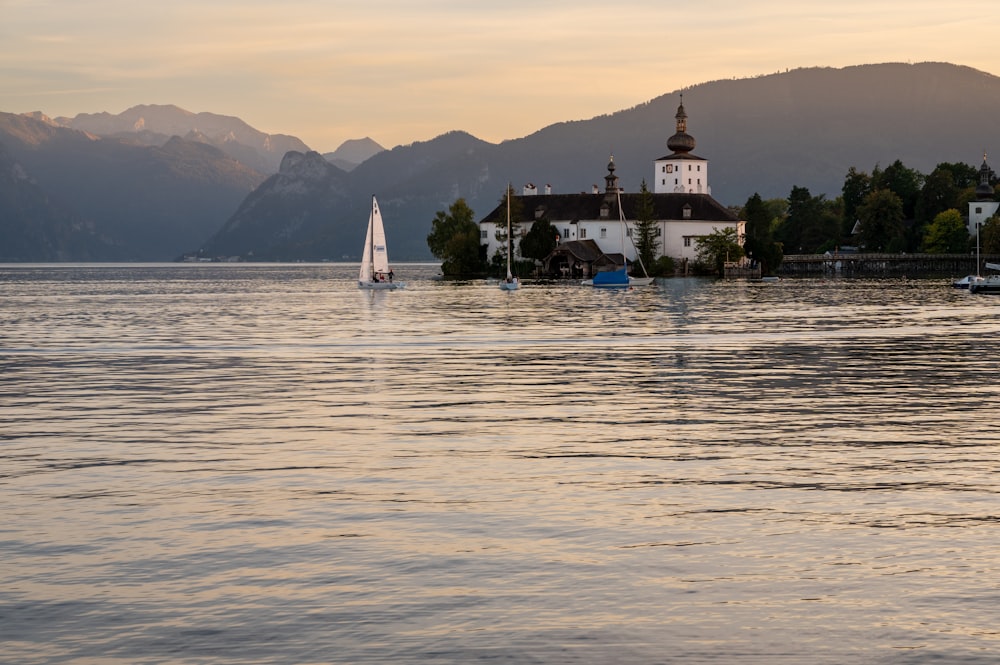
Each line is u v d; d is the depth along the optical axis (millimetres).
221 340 92125
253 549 27406
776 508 31250
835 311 128500
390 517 30375
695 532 28750
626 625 22438
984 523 29547
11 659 21047
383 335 96188
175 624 22609
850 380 62156
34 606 23609
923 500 32188
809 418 48031
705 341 88688
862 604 23500
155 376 65938
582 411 50406
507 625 22469
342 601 23812
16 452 40344
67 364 73375
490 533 28734
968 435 43406
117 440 42969
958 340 89000
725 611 23141
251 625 22547
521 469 36812
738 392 57094
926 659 20844
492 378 63938
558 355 77750
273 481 35031
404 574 25484
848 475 35688
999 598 23812
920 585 24609
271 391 58438
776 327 103375
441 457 39031
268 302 163750
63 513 30969
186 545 27797
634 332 98000
